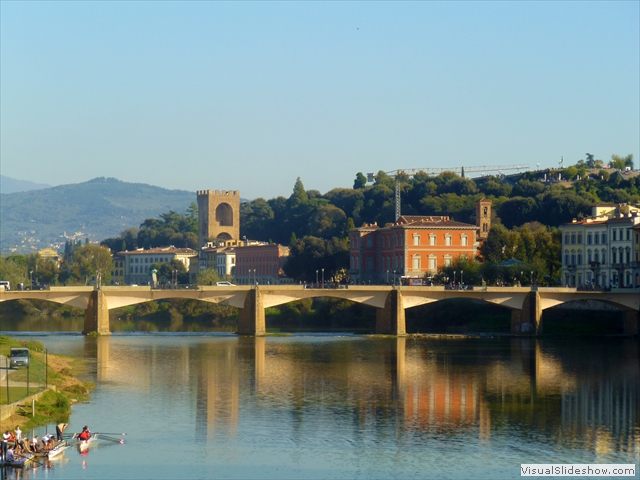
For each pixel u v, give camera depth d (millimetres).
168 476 104000
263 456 112562
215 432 123625
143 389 154500
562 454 115562
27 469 105438
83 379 163875
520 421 133375
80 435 115000
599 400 150000
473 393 155125
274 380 165750
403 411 139000
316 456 113000
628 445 120250
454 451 116250
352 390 156375
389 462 110938
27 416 123438
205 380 164875
